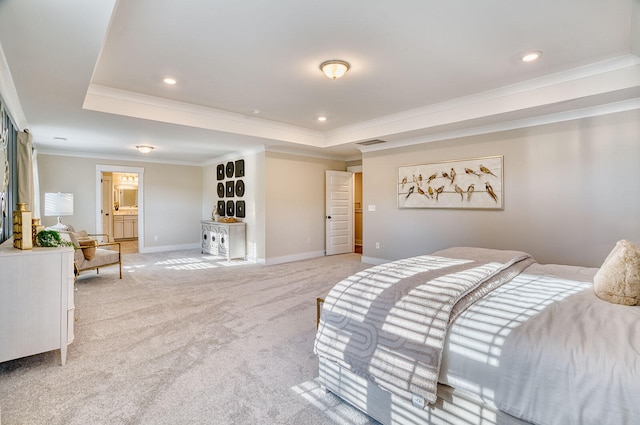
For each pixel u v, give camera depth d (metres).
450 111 4.21
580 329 1.29
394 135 4.99
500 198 4.31
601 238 3.57
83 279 4.91
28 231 2.33
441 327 1.49
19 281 2.20
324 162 7.14
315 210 6.96
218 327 3.04
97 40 2.09
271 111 4.61
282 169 6.35
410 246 5.39
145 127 4.41
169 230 7.96
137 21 2.31
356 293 1.91
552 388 1.17
